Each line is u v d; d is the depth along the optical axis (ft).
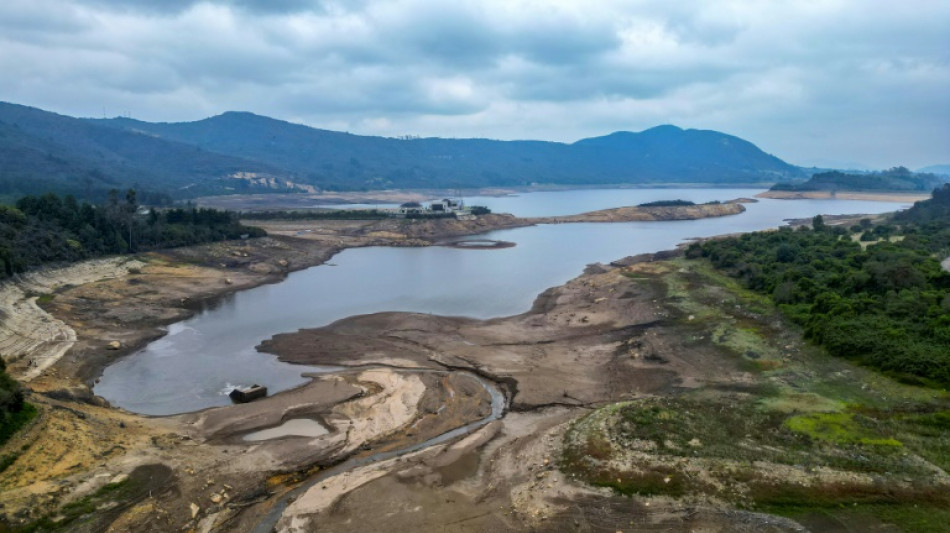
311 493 109.40
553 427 138.62
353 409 151.23
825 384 150.00
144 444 126.62
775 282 245.86
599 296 268.82
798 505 95.40
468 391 163.63
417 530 97.71
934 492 96.12
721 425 128.26
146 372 182.19
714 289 262.26
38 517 97.76
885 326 169.58
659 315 230.68
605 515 97.30
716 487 101.60
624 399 156.25
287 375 179.32
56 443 119.14
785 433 122.52
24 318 207.82
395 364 186.09
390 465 119.55
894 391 139.95
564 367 181.47
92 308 239.09
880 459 108.06
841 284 223.30
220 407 153.38
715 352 184.44
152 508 104.17
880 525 89.76
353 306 269.85
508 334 217.36
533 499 103.86
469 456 123.54
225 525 102.37
